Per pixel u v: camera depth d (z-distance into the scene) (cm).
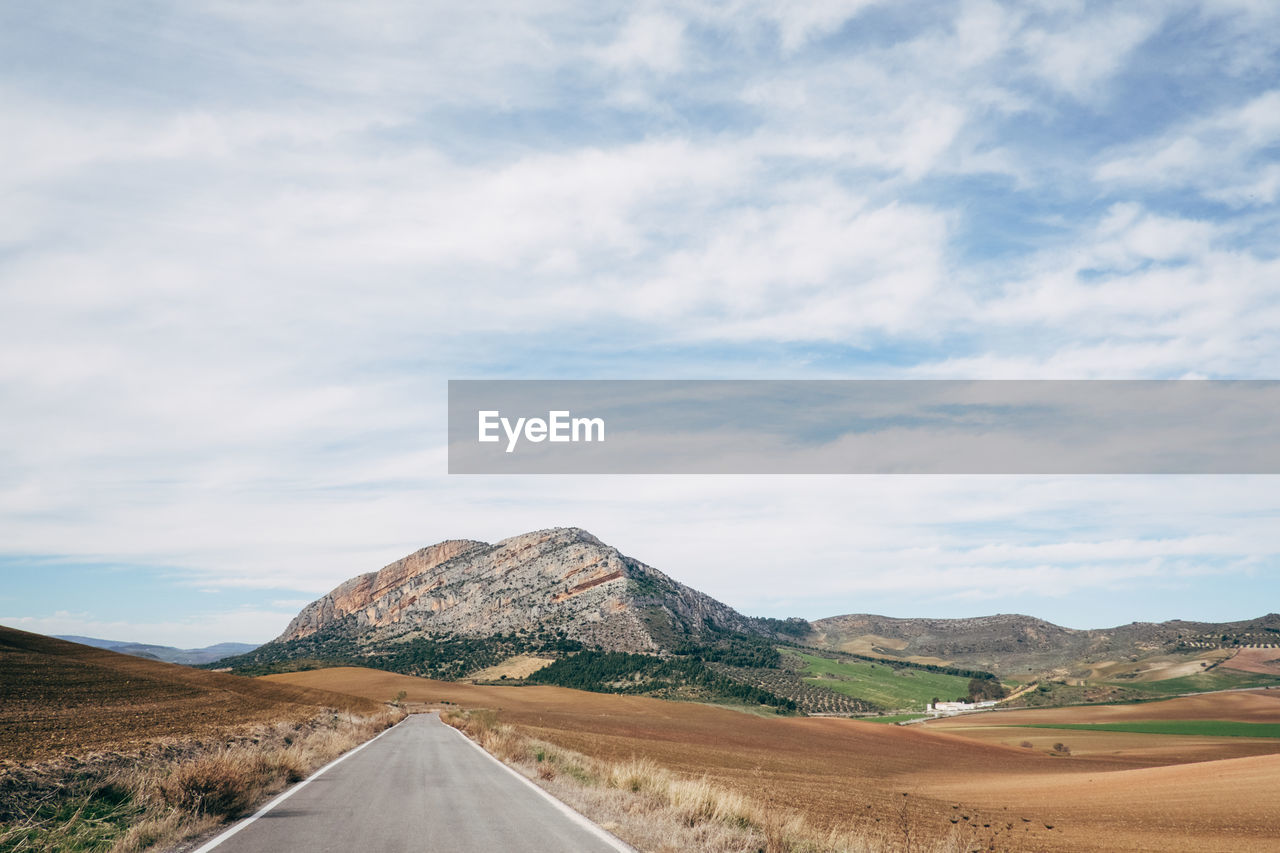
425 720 6944
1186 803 3891
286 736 3027
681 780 1853
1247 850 2450
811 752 8100
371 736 4047
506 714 9819
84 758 1805
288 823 1153
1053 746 11269
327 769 2097
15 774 1391
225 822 1156
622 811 1334
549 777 1942
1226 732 13638
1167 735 13075
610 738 6138
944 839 1290
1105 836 2714
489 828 1140
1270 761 5906
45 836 965
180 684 6462
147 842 967
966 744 11325
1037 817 3219
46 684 5109
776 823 1162
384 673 17712
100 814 1141
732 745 7825
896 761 7881
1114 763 8469
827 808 2492
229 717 3872
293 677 16475
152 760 1944
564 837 1069
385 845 992
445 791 1611
